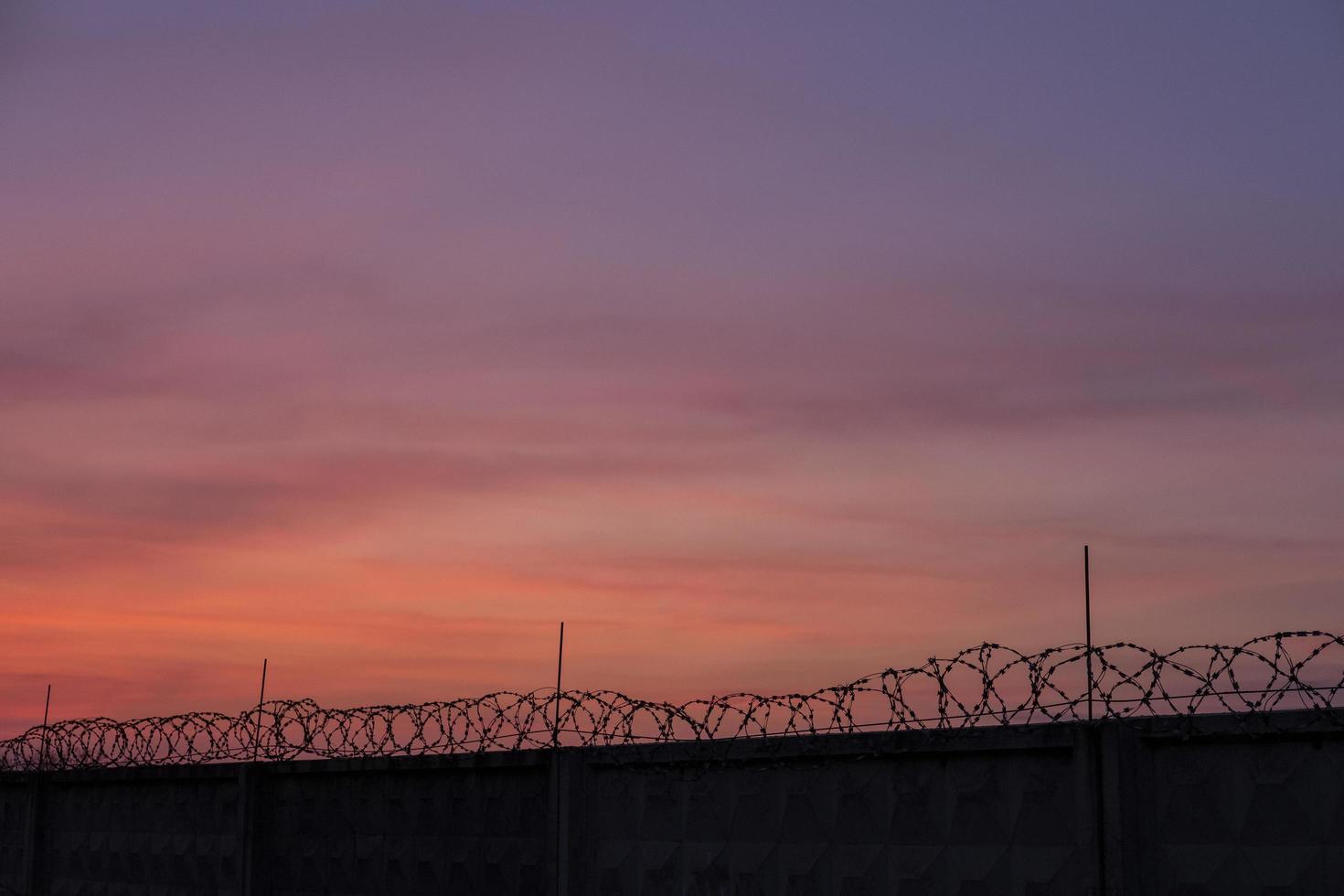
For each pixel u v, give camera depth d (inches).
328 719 482.3
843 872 359.6
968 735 335.9
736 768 389.4
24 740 611.5
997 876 328.2
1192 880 297.1
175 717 541.3
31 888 649.0
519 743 433.7
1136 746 307.7
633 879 410.9
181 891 573.9
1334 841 280.8
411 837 484.4
